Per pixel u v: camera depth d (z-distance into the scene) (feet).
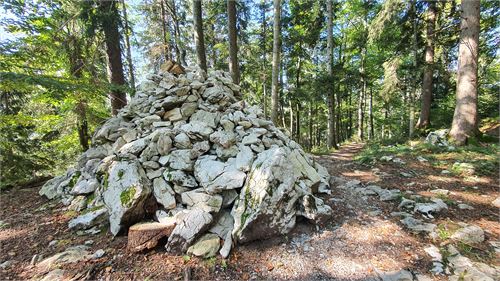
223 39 56.03
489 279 9.02
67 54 25.13
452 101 44.27
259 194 11.96
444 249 11.14
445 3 34.91
